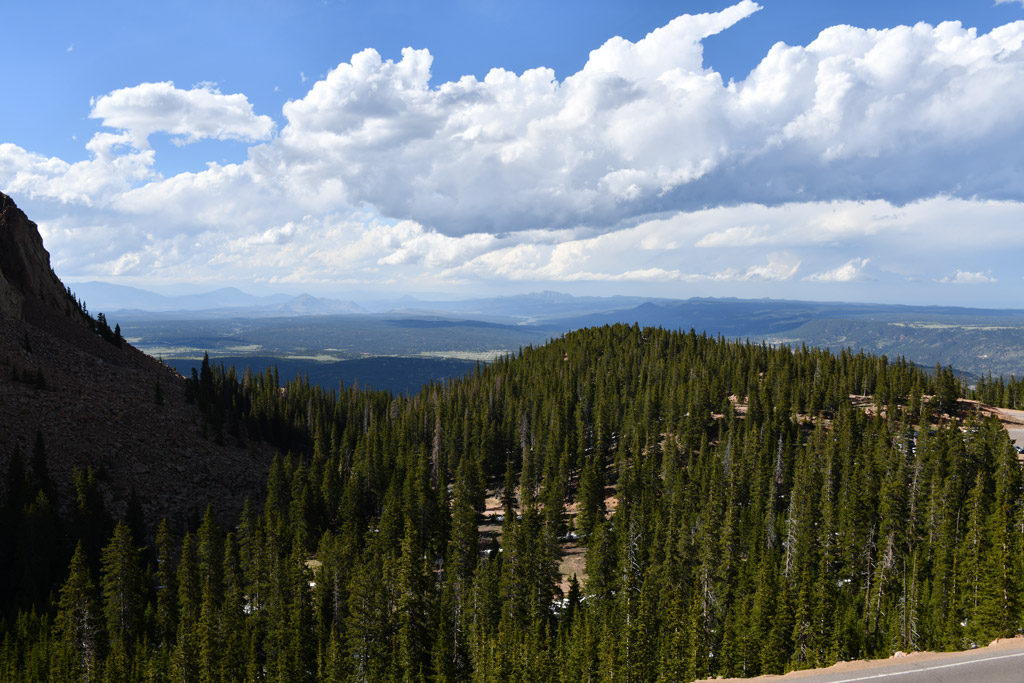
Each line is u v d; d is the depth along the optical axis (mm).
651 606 69500
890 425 122562
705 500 98562
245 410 177375
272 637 69750
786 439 120562
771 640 60344
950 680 28344
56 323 168875
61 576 85562
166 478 121875
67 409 127438
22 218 178500
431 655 64812
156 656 67875
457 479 116125
